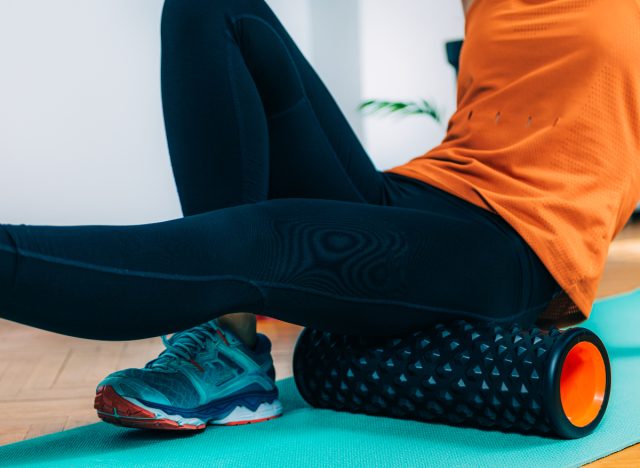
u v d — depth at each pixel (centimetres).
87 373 171
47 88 366
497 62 113
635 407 114
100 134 375
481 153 110
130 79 378
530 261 106
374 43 516
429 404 105
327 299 94
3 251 69
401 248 95
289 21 446
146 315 79
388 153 531
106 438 107
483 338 101
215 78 91
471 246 101
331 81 468
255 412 113
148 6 380
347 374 113
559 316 118
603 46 105
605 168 107
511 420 100
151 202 386
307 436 104
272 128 101
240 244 85
